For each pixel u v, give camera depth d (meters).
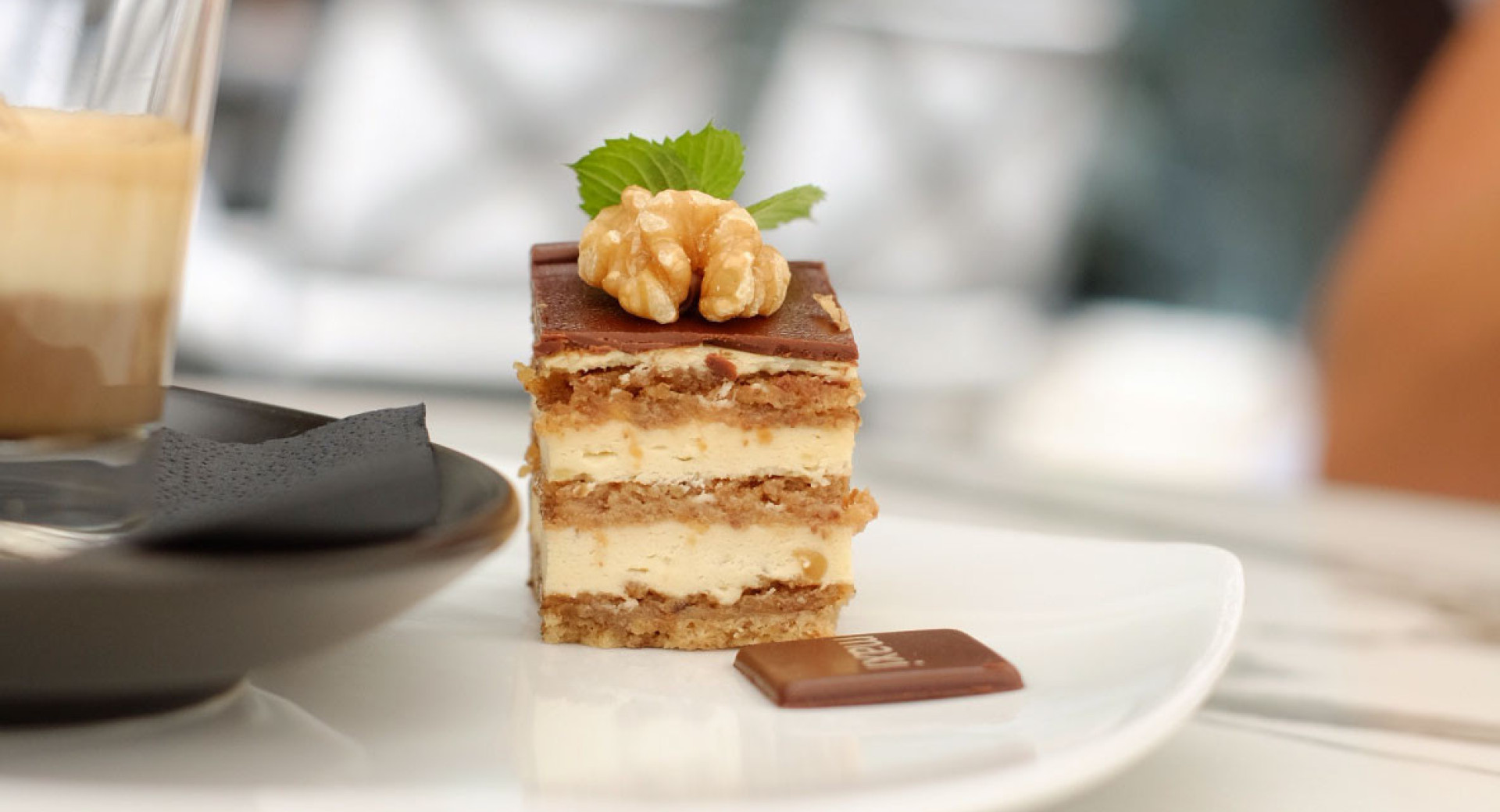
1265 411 1.00
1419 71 0.96
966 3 1.01
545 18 0.99
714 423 0.49
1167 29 1.02
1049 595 0.50
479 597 0.51
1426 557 0.59
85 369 0.43
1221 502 0.65
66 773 0.41
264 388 0.76
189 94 0.44
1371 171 0.98
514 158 1.00
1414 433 0.88
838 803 0.40
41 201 0.42
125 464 0.44
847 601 0.50
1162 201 1.04
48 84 0.43
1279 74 1.00
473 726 0.44
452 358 0.99
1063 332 1.05
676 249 0.49
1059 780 0.41
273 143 0.97
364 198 0.99
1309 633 0.53
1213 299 1.04
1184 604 0.48
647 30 1.00
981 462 0.70
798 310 0.51
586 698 0.46
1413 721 0.48
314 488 0.42
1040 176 1.04
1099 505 0.63
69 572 0.39
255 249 0.97
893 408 1.03
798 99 1.01
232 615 0.40
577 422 0.49
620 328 0.49
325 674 0.45
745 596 0.50
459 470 0.45
